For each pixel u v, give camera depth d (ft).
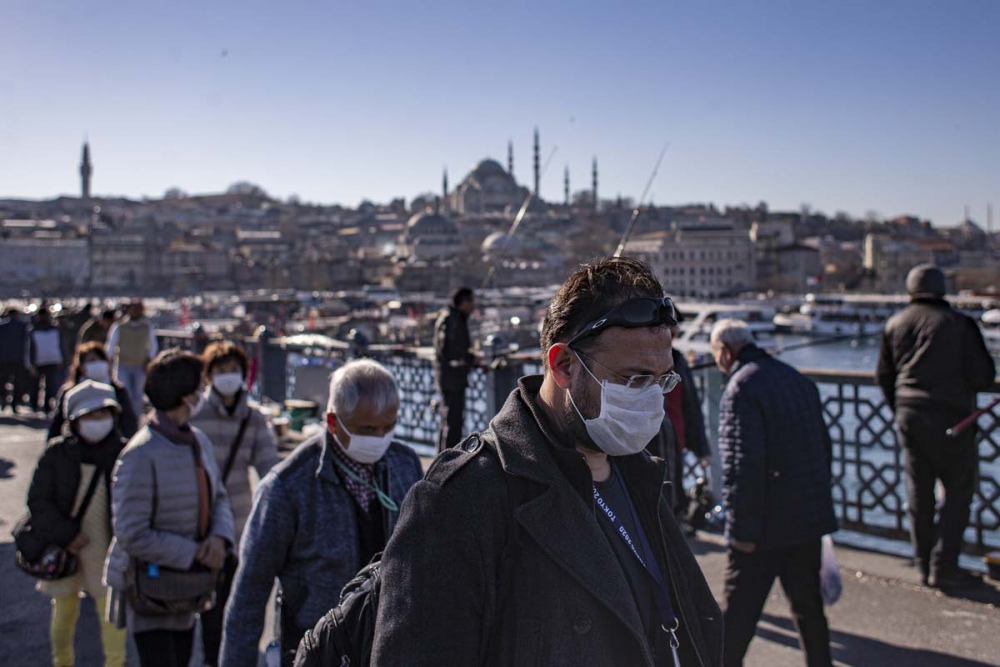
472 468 6.97
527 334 43.83
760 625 19.51
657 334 7.06
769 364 15.88
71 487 16.71
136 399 43.29
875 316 215.31
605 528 7.30
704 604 7.78
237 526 17.83
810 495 15.33
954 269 549.95
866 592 20.74
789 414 15.38
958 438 20.18
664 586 7.44
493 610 6.75
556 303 7.40
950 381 20.29
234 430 18.12
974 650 17.58
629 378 7.01
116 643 16.97
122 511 14.53
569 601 6.71
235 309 449.48
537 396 7.59
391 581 6.81
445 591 6.66
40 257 625.82
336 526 11.69
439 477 6.97
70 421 16.93
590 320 7.12
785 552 15.57
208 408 18.06
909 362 20.75
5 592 22.95
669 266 538.47
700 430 21.22
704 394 27.91
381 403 11.60
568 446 7.32
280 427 39.73
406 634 6.59
